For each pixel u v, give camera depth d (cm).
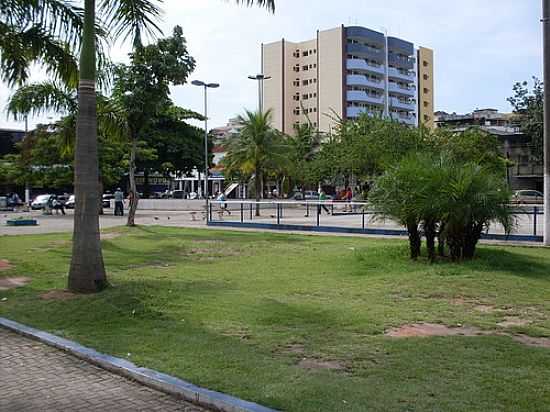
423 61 10525
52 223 3005
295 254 1462
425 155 1297
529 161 5500
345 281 1050
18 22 1145
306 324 738
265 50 9912
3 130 6247
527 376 521
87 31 993
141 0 1091
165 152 5528
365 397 481
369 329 703
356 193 4519
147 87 2214
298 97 9775
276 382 527
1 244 1823
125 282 1047
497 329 700
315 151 6009
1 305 924
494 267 1112
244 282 1060
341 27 9056
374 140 3959
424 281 986
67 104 2008
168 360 607
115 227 2417
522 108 4697
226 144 4066
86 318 807
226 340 674
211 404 498
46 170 3894
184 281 1072
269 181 5972
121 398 534
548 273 1065
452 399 470
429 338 658
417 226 1237
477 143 3981
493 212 1156
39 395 546
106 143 3553
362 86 9181
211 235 2030
